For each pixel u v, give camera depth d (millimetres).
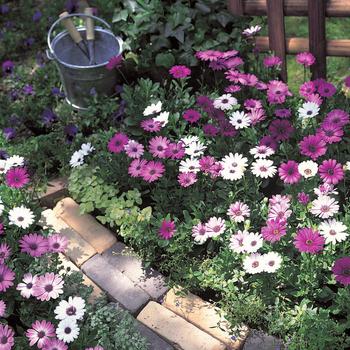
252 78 1521
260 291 1191
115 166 1427
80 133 1581
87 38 1670
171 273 1262
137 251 1332
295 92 1681
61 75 1653
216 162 1340
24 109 1723
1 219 1344
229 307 1176
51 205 1477
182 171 1340
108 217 1360
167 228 1248
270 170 1298
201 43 1599
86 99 1658
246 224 1227
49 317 1185
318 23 1529
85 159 1480
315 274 1155
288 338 1109
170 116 1477
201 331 1159
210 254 1297
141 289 1246
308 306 1184
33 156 1527
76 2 1969
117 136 1421
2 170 1387
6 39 2027
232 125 1420
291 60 1796
